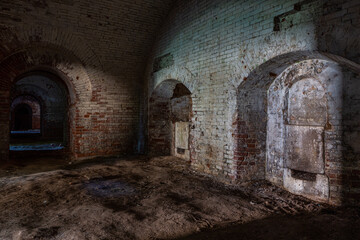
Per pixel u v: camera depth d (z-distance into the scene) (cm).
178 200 346
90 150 651
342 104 316
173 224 272
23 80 1023
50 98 1081
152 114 684
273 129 419
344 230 250
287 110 390
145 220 281
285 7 329
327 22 281
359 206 303
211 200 346
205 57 480
